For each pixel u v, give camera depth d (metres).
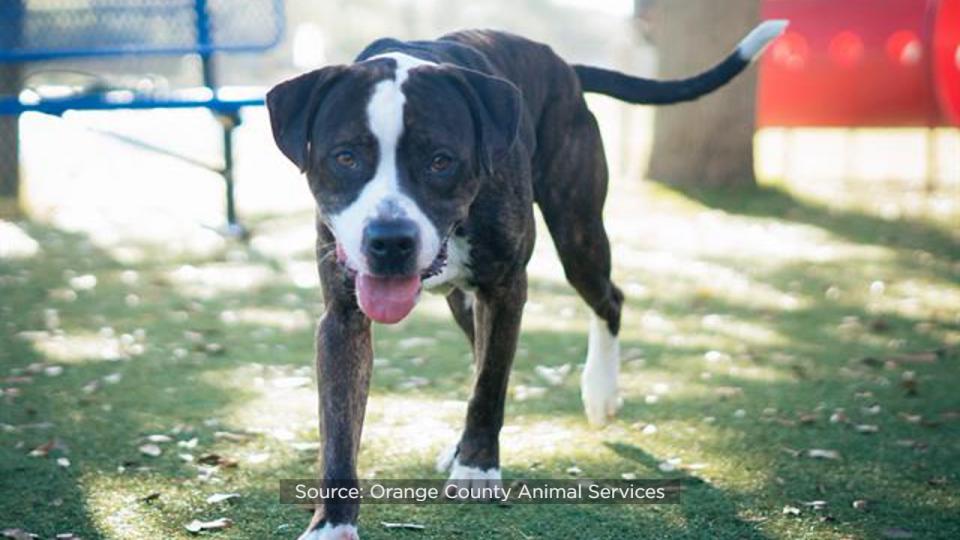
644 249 7.76
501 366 3.39
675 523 3.29
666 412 4.37
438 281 3.27
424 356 5.19
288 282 6.80
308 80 3.02
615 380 4.17
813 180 10.84
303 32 19.80
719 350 5.34
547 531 3.22
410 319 6.00
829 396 4.59
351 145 2.90
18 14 8.21
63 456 3.79
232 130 8.14
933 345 5.41
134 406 4.37
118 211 9.34
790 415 4.33
